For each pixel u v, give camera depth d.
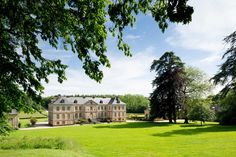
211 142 27.86
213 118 56.69
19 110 10.88
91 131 48.28
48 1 7.30
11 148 20.05
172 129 46.69
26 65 8.69
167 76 61.72
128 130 47.75
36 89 8.91
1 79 8.55
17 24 7.73
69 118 82.88
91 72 8.27
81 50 7.98
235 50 38.03
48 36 8.08
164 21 6.30
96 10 7.22
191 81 65.31
